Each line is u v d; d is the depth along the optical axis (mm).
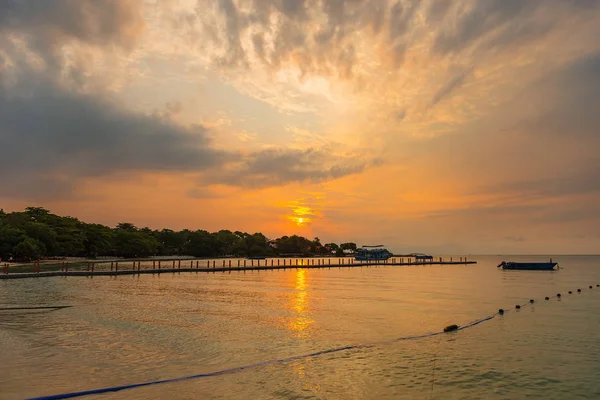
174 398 12391
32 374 14391
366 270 103062
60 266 86750
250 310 30000
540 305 34625
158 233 184250
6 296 37469
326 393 12953
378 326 24031
